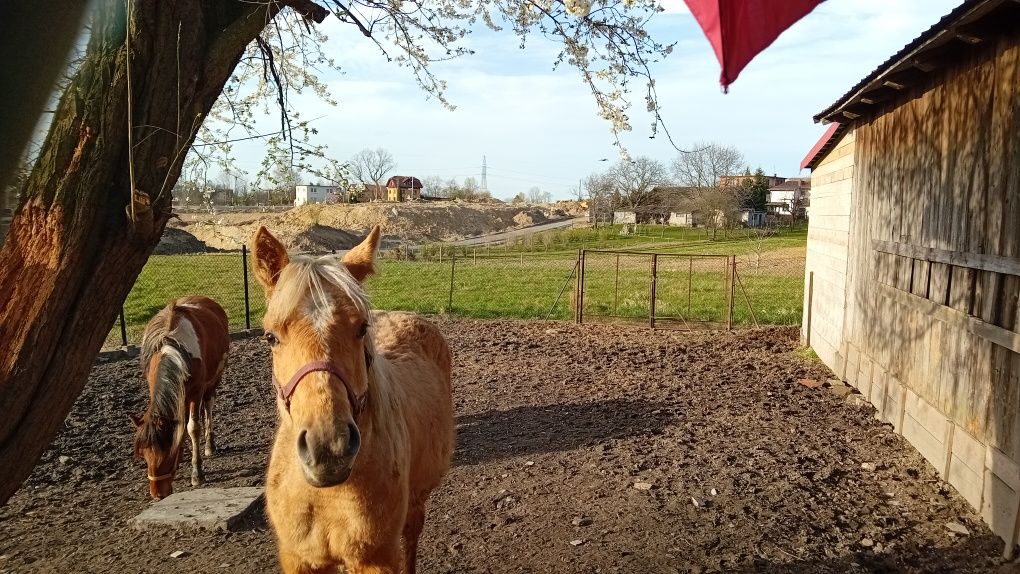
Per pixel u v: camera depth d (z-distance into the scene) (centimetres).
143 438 460
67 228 223
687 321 1322
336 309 223
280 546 263
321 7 324
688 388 803
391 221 4894
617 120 384
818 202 1030
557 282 2078
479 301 1659
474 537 427
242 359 964
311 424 206
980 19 429
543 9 357
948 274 527
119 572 390
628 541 414
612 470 536
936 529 432
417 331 385
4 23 166
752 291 1858
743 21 149
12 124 172
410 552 337
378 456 246
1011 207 422
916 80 601
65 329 229
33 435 226
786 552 399
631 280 2141
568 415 696
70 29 180
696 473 527
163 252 2833
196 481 531
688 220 5300
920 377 575
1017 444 398
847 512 457
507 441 617
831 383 817
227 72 267
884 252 683
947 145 533
